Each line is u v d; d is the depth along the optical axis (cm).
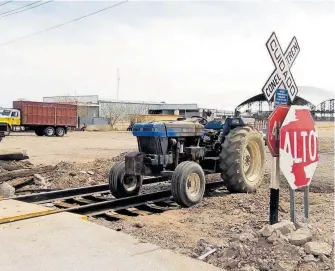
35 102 3597
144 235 548
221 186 985
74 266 409
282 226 475
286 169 493
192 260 425
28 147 2252
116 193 814
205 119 1009
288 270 382
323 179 977
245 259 418
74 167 1216
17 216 581
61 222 566
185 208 749
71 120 3809
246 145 886
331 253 422
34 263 418
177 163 820
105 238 497
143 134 802
